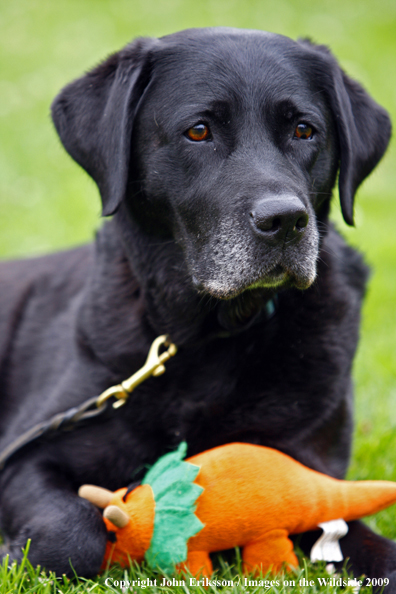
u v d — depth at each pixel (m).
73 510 2.23
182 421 2.52
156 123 2.58
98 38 13.39
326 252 2.77
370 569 2.26
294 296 2.63
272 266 2.34
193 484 2.10
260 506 2.13
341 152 2.76
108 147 2.64
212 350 2.57
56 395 2.77
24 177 8.36
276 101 2.50
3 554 2.31
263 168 2.37
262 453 2.23
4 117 9.92
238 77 2.50
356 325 2.82
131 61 2.64
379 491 2.25
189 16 14.88
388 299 5.29
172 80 2.57
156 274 2.67
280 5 15.80
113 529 2.17
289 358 2.56
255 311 2.54
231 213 2.35
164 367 2.58
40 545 2.16
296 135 2.56
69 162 8.82
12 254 6.35
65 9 15.16
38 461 2.57
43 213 7.39
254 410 2.51
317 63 2.72
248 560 2.21
